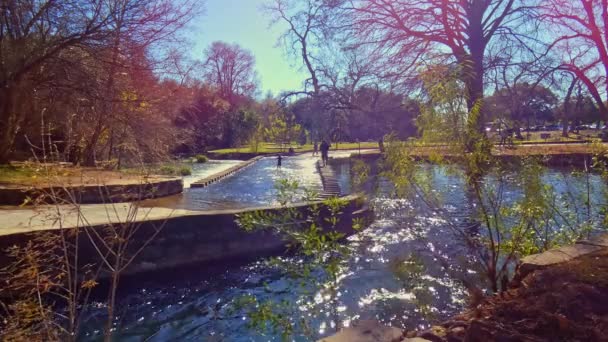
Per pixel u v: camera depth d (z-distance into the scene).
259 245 8.91
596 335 2.55
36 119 15.03
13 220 7.48
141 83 16.39
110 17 14.90
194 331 5.51
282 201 4.62
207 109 46.38
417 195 5.49
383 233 8.65
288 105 51.62
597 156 6.33
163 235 7.98
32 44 14.66
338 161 29.75
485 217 5.22
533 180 5.02
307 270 4.35
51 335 3.73
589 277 3.25
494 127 5.40
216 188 17.94
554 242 5.38
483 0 17.31
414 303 5.53
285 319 4.26
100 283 7.06
